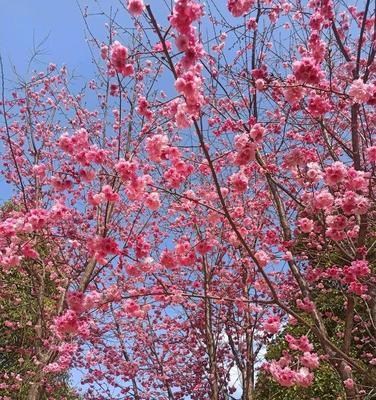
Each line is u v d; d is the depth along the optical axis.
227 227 6.30
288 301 7.56
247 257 6.88
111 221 6.72
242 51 6.57
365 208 4.27
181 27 3.40
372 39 5.04
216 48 6.19
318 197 4.39
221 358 8.40
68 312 4.18
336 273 5.29
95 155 4.29
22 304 8.45
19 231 4.53
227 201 6.58
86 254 7.22
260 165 5.08
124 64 3.88
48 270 7.54
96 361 8.80
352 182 4.14
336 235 4.61
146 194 4.27
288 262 5.52
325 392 7.26
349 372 4.75
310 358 4.25
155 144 4.11
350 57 5.48
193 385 8.80
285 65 6.34
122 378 8.94
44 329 7.20
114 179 5.11
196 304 7.70
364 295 5.06
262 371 7.36
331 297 7.63
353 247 4.98
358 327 7.42
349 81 5.18
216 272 7.47
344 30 5.64
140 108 4.39
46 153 8.40
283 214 5.79
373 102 4.00
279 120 6.16
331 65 5.51
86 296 4.24
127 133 6.92
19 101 8.77
